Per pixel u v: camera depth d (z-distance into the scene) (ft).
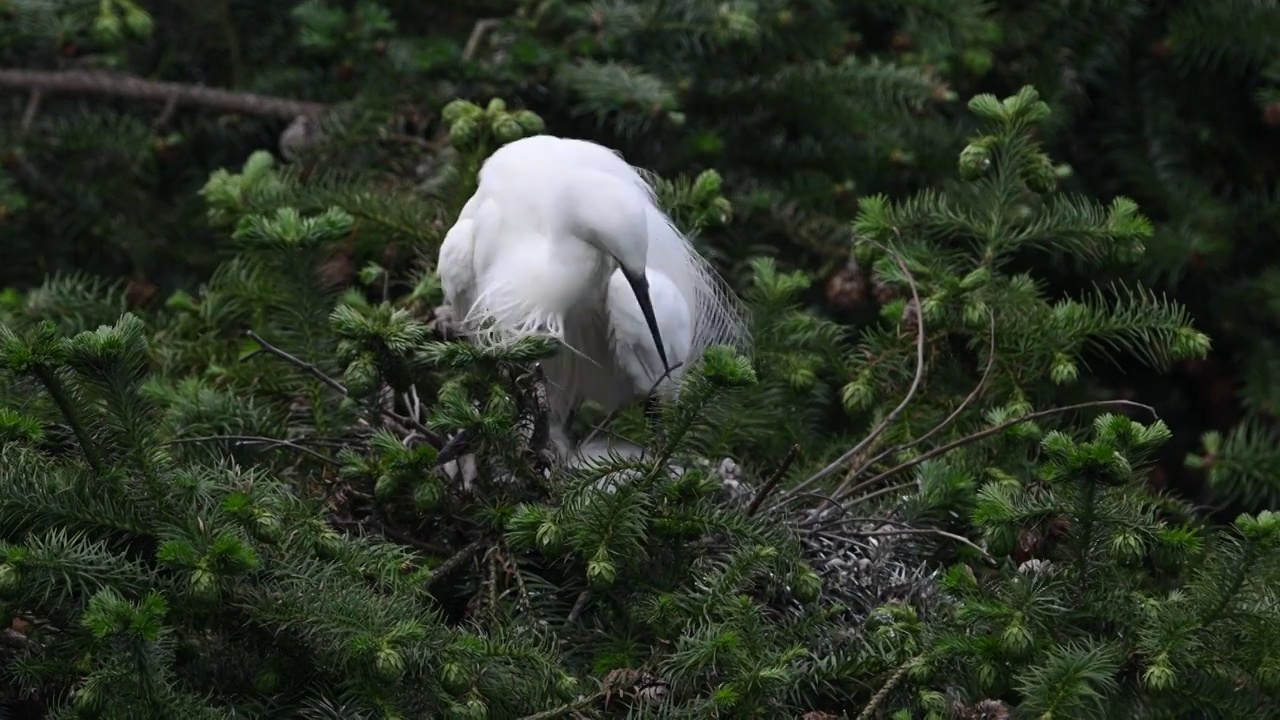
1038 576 19.79
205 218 33.68
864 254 26.35
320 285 25.23
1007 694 22.07
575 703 18.48
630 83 30.60
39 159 34.14
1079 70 34.81
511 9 35.53
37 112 35.29
